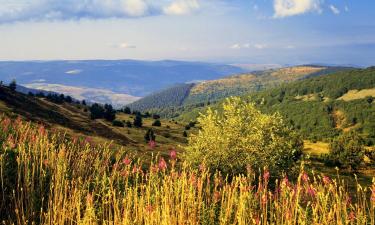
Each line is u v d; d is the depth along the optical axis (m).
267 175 8.41
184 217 7.42
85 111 121.19
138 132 104.06
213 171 24.12
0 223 7.72
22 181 9.39
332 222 7.25
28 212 7.89
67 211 7.49
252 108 26.45
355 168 77.88
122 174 9.70
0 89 90.00
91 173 10.50
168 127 137.00
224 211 7.99
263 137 24.92
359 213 7.41
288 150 24.61
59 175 8.66
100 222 7.76
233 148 24.48
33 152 10.09
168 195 7.54
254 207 7.80
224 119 26.23
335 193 7.32
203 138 25.44
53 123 74.00
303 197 8.24
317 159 89.00
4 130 12.81
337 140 84.44
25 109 81.81
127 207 7.18
